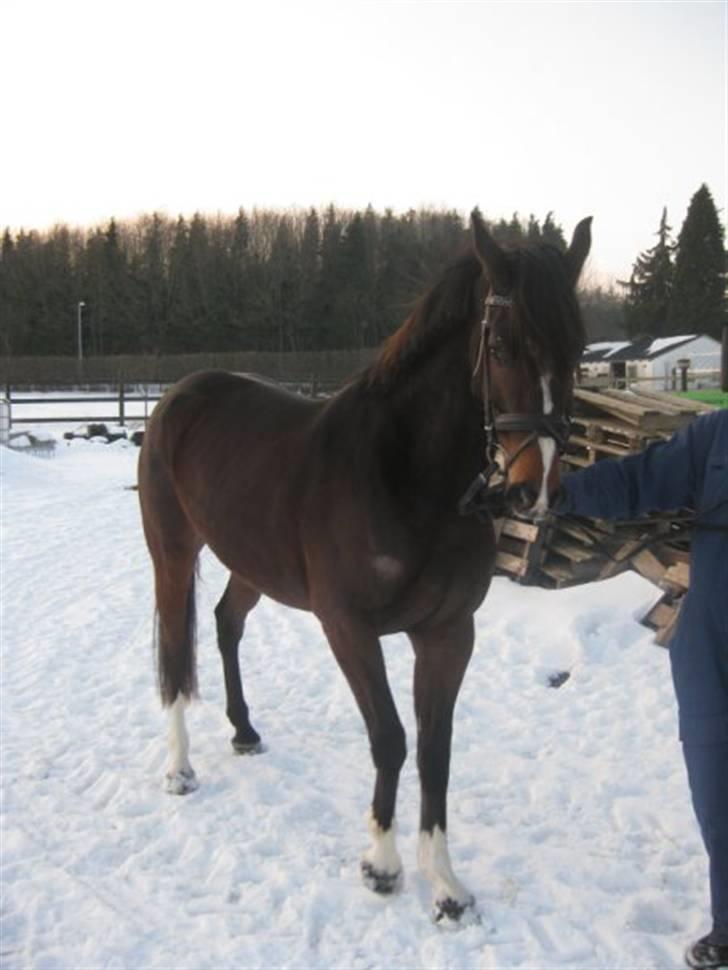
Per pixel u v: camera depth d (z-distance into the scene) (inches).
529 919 106.6
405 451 104.9
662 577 202.5
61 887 114.5
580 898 110.6
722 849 95.0
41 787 141.6
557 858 119.6
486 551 107.9
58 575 297.7
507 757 150.6
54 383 1357.0
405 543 103.1
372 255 1279.5
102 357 1859.0
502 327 89.7
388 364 108.4
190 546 150.0
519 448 89.1
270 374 1402.6
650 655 189.5
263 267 2092.8
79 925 107.0
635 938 103.0
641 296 2204.7
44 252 2349.9
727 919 95.4
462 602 107.6
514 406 89.7
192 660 147.9
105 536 368.2
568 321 87.5
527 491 88.5
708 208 2021.4
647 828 126.9
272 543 120.8
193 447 143.3
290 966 98.8
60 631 231.3
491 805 134.2
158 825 130.0
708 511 97.7
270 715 171.2
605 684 179.3
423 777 111.6
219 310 2118.6
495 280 91.0
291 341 1948.8
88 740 160.2
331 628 110.7
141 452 159.0
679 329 2041.1
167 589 149.3
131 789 140.6
